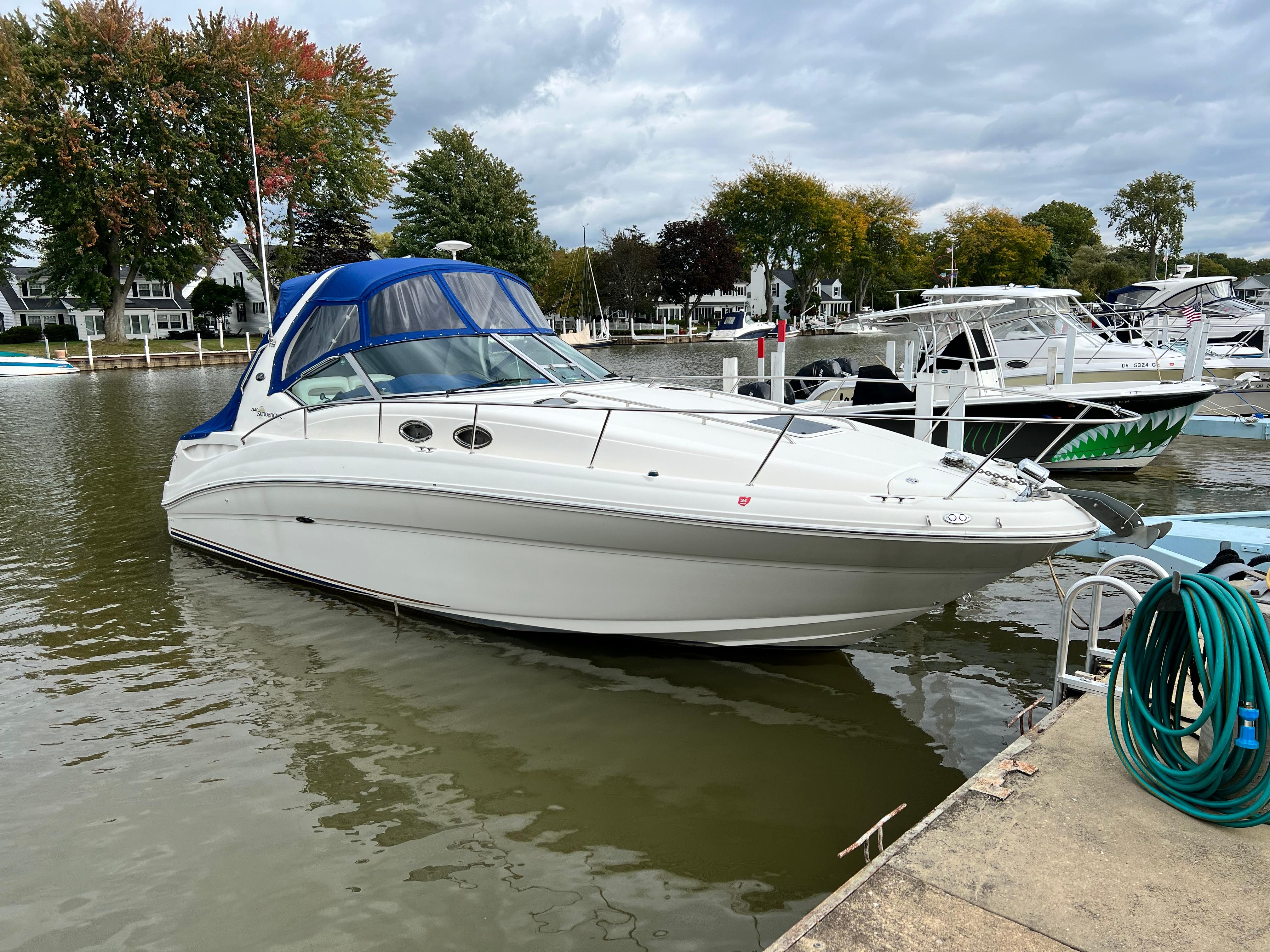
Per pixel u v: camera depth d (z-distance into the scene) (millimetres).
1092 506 4371
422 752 3729
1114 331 13984
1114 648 4730
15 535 7332
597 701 4191
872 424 9008
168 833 3184
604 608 4508
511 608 4754
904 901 2084
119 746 3814
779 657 4629
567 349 5828
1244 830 2354
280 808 3338
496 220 43688
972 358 8758
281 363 5770
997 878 2162
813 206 60219
